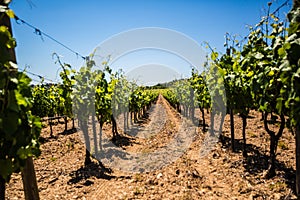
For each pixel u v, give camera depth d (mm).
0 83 2494
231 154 8133
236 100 7531
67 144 10930
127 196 5477
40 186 6289
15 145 2805
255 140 9609
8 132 2609
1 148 2748
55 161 8422
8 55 2584
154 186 6023
